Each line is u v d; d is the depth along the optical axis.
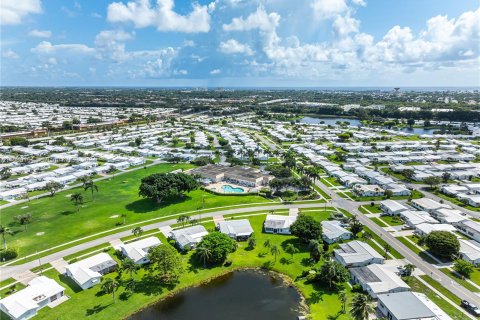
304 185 183.62
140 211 159.00
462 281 102.44
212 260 114.19
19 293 93.69
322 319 87.44
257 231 138.88
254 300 96.50
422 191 188.25
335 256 117.06
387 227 140.12
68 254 119.88
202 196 180.12
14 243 127.75
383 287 95.31
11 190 186.38
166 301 96.19
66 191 191.38
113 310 91.62
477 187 185.12
